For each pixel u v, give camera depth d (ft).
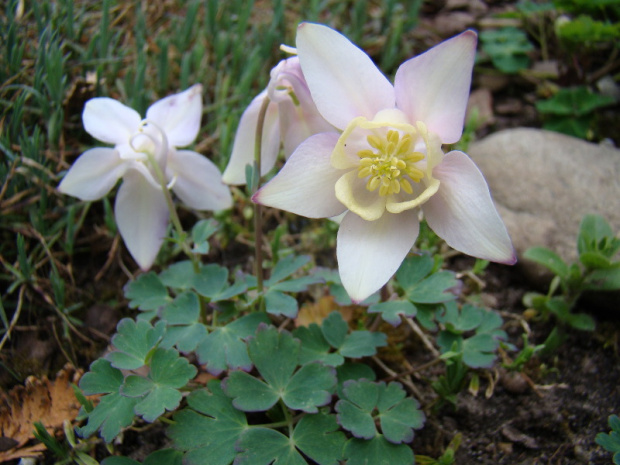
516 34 1.03
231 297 0.63
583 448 0.60
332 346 0.60
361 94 0.50
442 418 0.63
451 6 1.12
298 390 0.54
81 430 0.51
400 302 0.60
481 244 0.48
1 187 0.72
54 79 0.75
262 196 0.49
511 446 0.61
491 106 0.98
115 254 0.76
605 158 0.82
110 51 0.85
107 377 0.53
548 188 0.80
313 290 0.74
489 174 0.83
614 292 0.70
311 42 0.49
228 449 0.52
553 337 0.68
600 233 0.68
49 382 0.62
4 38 0.79
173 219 0.62
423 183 0.52
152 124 0.60
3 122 0.75
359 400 0.55
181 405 0.61
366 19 1.03
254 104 0.60
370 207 0.50
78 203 0.76
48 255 0.72
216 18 0.93
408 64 0.48
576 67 0.96
